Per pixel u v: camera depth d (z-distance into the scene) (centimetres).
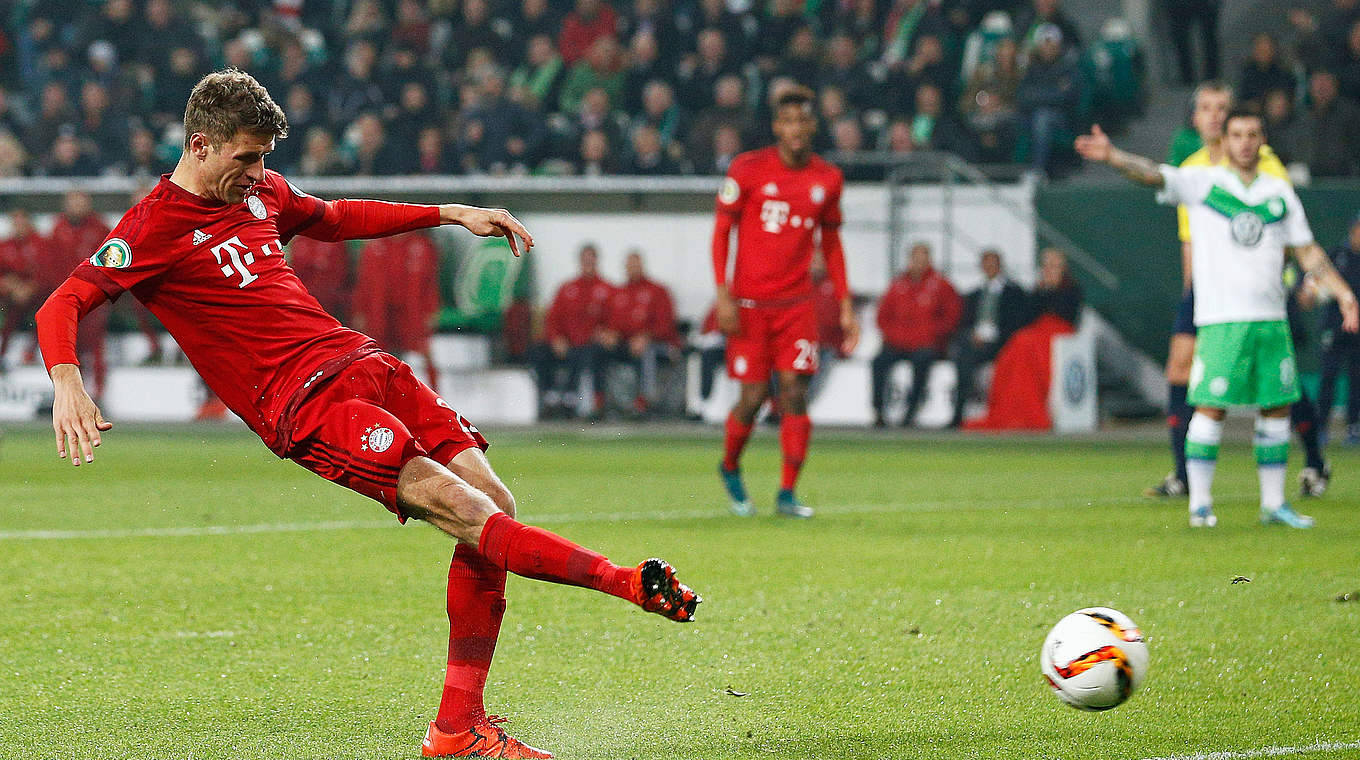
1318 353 5597
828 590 1898
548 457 4262
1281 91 6150
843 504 3011
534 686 1376
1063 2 7594
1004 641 1570
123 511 2852
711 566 2106
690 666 1458
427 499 1077
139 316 6106
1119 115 6894
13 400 5978
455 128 6750
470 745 1116
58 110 6569
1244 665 1443
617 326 5675
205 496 3148
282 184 1240
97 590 1905
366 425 1109
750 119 6134
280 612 1752
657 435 5191
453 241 5891
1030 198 6034
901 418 5631
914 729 1213
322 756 1127
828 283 5797
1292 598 1817
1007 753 1135
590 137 6141
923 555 2217
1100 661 1156
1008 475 3709
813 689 1358
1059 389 5425
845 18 6962
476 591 1123
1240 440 5041
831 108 6191
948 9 6725
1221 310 2480
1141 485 3422
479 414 5841
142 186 6106
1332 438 5066
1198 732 1198
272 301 1163
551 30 6962
